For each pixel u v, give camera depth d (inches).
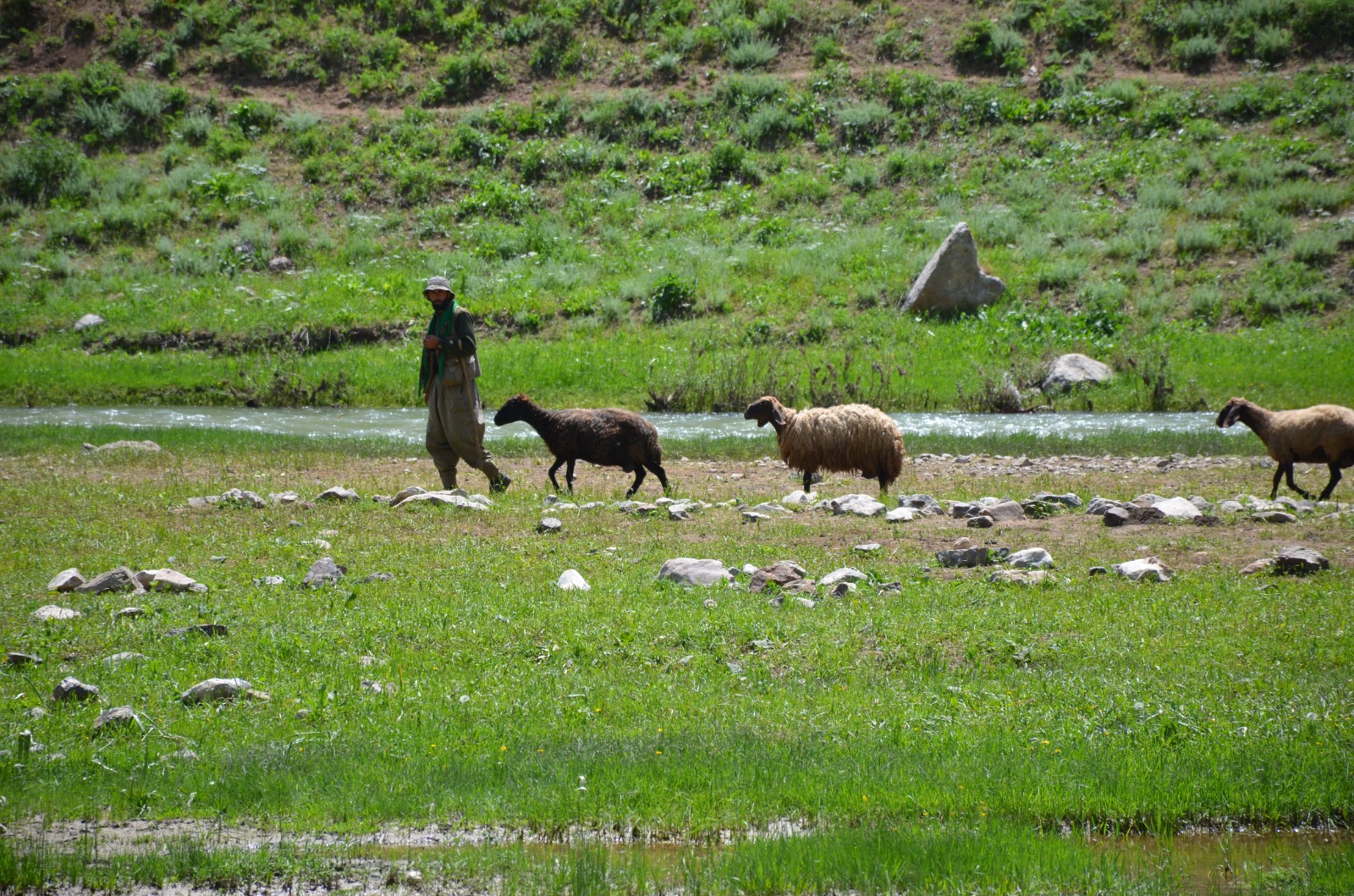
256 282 4515.3
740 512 1766.7
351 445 2704.2
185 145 5462.6
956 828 741.9
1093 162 4938.5
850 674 1044.5
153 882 683.4
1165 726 899.4
